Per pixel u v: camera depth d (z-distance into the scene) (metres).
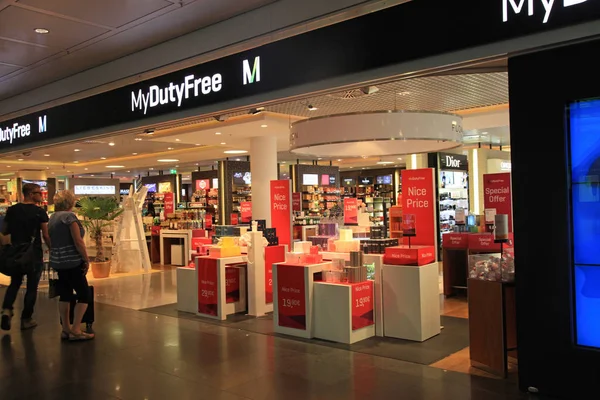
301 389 3.75
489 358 4.05
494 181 8.02
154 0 3.58
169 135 11.48
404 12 2.72
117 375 4.15
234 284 6.61
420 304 5.12
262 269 6.59
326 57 3.02
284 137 11.85
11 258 5.64
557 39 2.31
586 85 3.01
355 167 23.47
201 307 6.57
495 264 4.07
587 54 3.00
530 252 3.26
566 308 3.13
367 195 22.17
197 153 16.03
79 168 21.88
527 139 3.23
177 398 3.62
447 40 2.59
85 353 4.82
